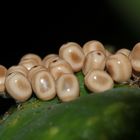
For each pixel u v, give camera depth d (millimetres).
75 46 53
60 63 52
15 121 48
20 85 52
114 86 51
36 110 49
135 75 52
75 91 50
